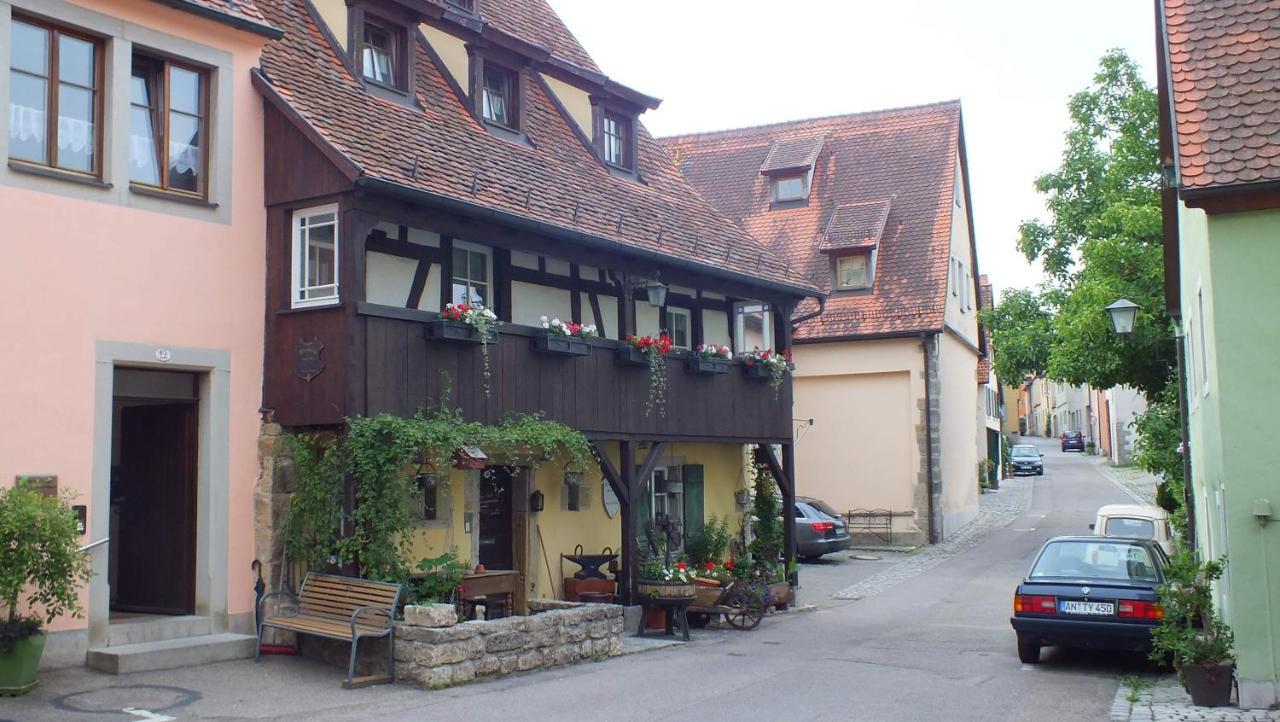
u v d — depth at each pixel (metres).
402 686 10.86
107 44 11.23
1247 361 10.23
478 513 14.85
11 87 10.51
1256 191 10.05
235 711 9.53
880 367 28.77
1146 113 24.22
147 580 12.38
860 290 29.56
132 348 11.20
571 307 16.12
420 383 12.45
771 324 21.62
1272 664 10.04
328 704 9.95
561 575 16.12
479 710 9.88
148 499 12.42
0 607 9.91
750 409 18.39
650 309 17.91
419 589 11.85
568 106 18.61
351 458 11.64
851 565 24.55
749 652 13.77
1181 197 10.24
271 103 12.48
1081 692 11.17
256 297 12.39
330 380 11.85
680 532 18.80
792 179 32.59
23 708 9.26
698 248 17.61
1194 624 11.26
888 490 28.56
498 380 13.48
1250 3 11.45
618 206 16.92
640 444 17.92
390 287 13.26
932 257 29.66
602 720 9.59
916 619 16.95
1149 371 23.11
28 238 10.45
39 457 10.42
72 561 9.53
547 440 13.23
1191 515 17.62
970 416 34.50
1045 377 26.44
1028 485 46.97
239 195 12.29
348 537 11.86
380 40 15.11
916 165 32.03
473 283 14.53
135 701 9.68
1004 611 17.70
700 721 9.64
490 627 11.50
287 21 14.05
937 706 10.41
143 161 11.60
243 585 12.10
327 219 12.20
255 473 12.28
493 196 13.66
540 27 19.44
